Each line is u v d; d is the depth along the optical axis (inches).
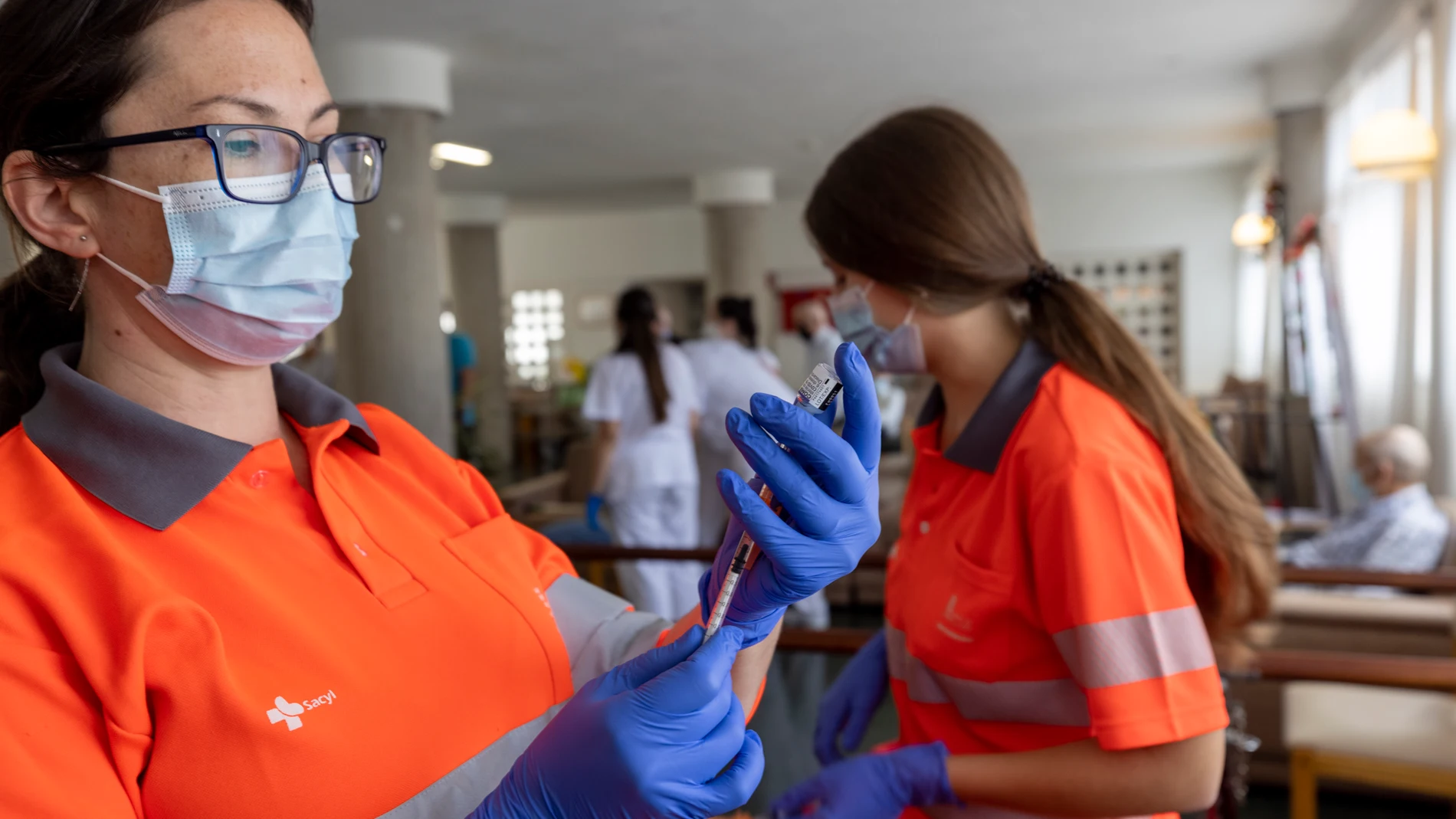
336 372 185.5
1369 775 84.4
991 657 39.5
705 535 162.7
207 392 26.3
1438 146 157.3
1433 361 160.1
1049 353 40.1
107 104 23.7
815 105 252.5
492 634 27.6
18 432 24.0
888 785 38.3
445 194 391.5
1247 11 186.5
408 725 24.6
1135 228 413.1
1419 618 95.3
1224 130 311.4
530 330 495.8
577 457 235.6
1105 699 34.7
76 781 20.1
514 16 172.9
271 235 25.4
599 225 482.0
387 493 29.4
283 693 22.6
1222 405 279.3
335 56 186.1
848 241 42.1
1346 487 215.8
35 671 20.3
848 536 22.6
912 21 183.8
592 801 21.0
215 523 24.4
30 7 23.4
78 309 26.9
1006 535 38.3
